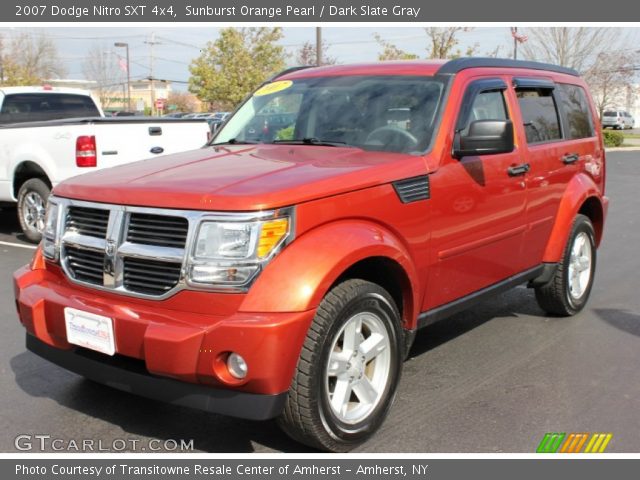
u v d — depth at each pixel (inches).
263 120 197.8
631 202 565.6
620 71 1792.6
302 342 126.1
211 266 126.4
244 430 152.3
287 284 125.3
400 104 178.2
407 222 153.9
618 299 261.3
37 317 144.6
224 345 122.7
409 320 158.4
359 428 141.4
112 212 138.6
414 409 162.4
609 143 1505.9
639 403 166.4
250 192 128.7
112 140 331.9
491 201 182.7
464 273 177.2
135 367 134.8
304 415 130.0
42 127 339.0
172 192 132.7
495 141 163.8
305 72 209.3
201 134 372.8
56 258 149.7
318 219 133.8
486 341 212.1
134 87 3932.1
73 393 171.2
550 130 219.0
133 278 135.8
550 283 225.8
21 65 1726.1
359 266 145.6
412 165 157.9
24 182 356.2
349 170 145.4
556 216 219.1
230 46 1392.7
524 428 153.1
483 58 196.2
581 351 203.2
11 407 162.6
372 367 148.9
